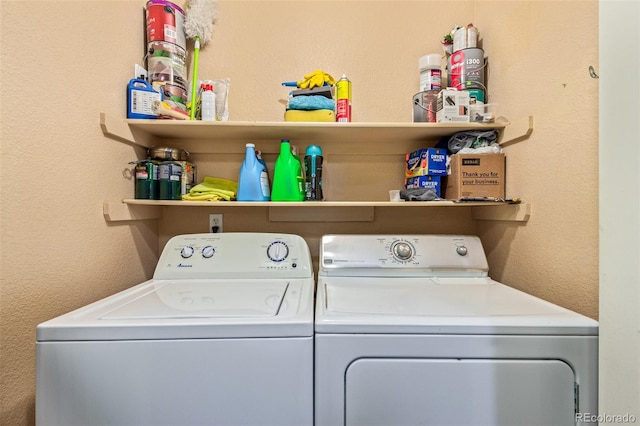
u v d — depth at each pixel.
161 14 1.27
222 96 1.37
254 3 1.47
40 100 0.79
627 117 0.57
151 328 0.66
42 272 0.80
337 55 1.48
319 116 1.25
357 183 1.51
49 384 0.65
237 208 1.50
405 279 1.15
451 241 1.24
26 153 0.75
